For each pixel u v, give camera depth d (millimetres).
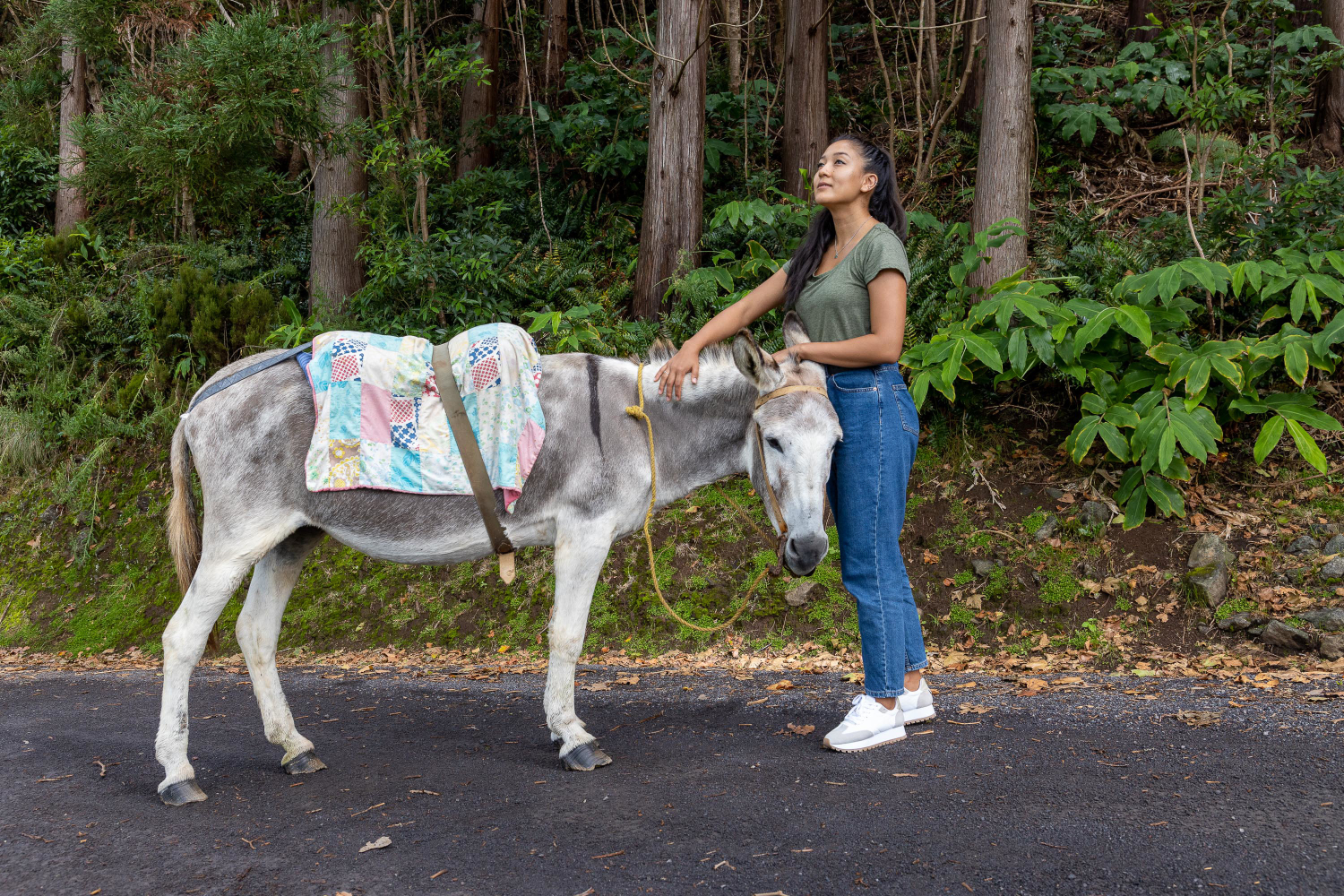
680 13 6984
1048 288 5422
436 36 9508
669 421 3104
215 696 4543
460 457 2930
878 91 9336
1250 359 5102
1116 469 5309
